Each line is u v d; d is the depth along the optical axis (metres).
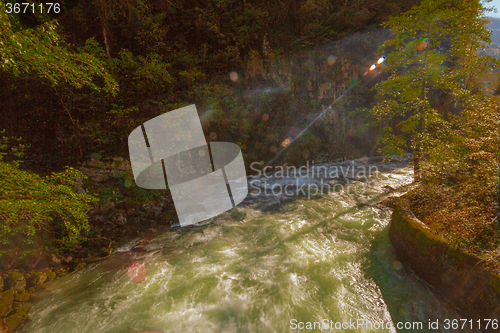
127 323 3.75
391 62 7.90
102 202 6.60
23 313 3.84
